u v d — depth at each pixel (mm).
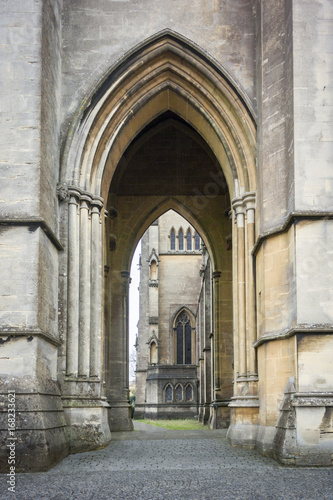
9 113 13844
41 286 13359
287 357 13117
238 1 17094
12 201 13438
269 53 14984
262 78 15125
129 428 23844
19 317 12891
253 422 15039
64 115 16281
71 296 15383
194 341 55031
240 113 16547
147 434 20516
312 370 12211
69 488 9648
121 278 25797
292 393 12320
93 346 15938
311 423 11797
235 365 16375
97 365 15898
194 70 16953
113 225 25797
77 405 14680
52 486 9836
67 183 15805
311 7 13781
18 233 13266
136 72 16844
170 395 53188
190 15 17000
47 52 14758
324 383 12156
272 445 12984
